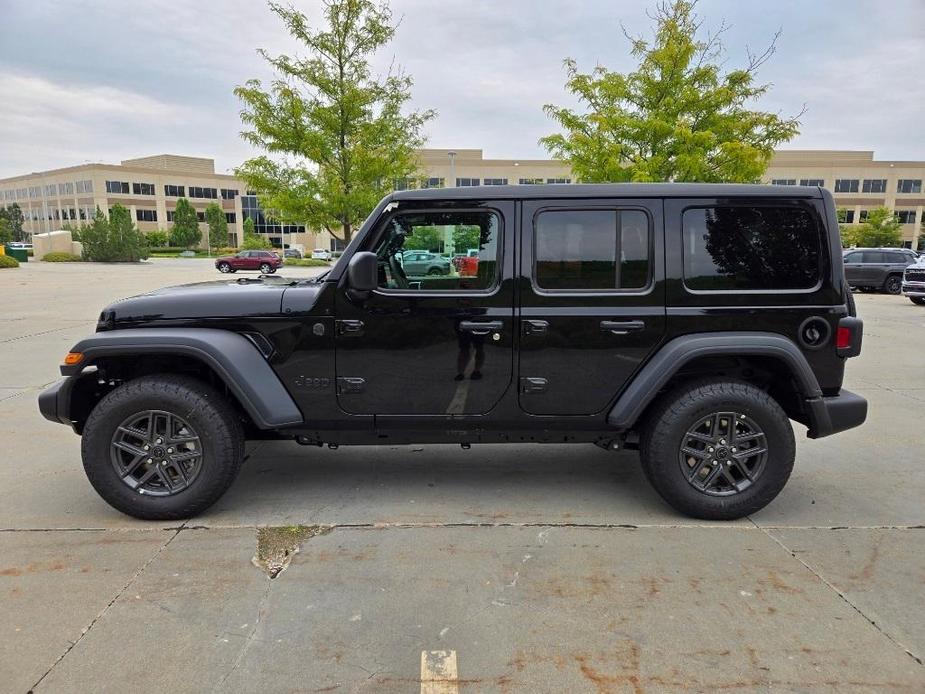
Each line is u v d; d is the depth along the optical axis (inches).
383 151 501.7
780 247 138.8
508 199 137.3
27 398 250.5
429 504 151.3
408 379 140.5
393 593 111.7
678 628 101.7
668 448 137.7
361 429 143.5
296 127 480.4
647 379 136.1
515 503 152.2
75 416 145.4
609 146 493.4
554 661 93.7
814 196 138.6
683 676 90.4
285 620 103.4
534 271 137.8
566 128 531.2
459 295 137.6
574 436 145.9
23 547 128.0
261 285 155.0
